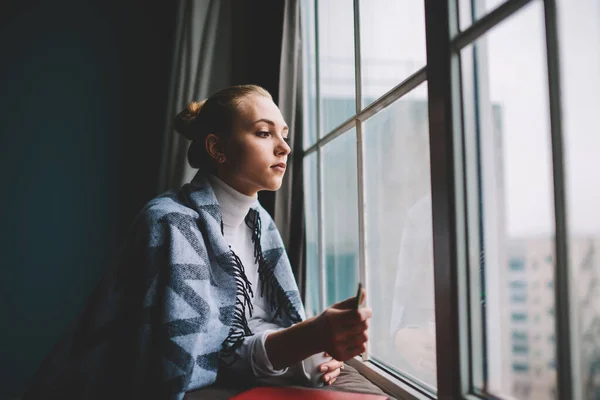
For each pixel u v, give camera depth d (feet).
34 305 5.77
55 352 2.47
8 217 5.74
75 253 5.90
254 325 2.93
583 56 1.47
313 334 2.16
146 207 2.69
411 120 2.86
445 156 1.88
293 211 4.38
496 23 1.74
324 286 4.16
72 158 5.94
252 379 2.47
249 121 2.76
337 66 3.92
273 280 3.16
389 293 3.19
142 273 2.44
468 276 1.83
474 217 1.86
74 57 6.01
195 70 5.27
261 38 5.05
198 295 2.42
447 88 1.88
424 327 2.79
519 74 1.72
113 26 6.13
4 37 5.85
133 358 2.32
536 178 1.68
